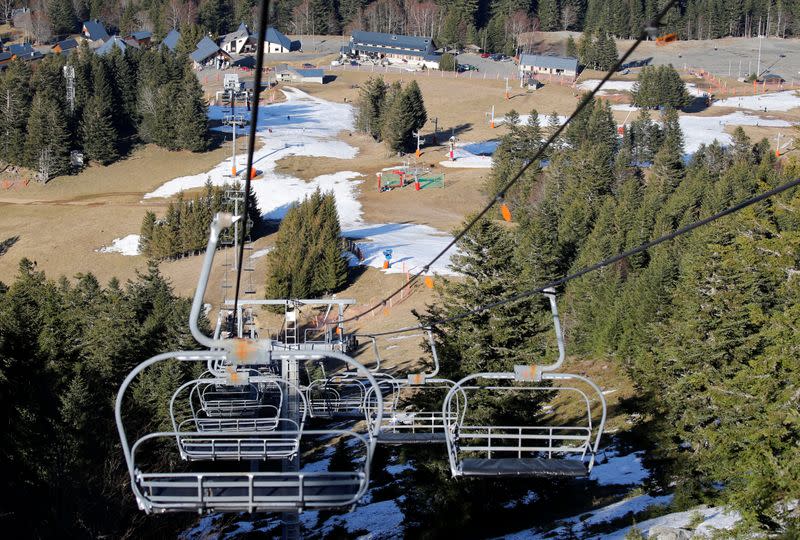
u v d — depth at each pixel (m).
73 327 48.00
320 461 45.22
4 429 35.84
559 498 35.12
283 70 192.75
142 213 104.94
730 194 71.94
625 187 84.81
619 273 57.44
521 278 39.91
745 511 24.72
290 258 78.19
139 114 141.62
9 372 38.31
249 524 40.47
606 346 51.84
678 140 116.38
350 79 193.75
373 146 142.75
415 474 34.91
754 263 34.59
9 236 98.75
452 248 88.62
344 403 28.73
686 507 30.67
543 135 118.19
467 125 156.38
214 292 82.62
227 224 10.16
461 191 114.50
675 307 43.81
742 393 28.56
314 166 129.75
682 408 33.44
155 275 64.75
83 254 93.88
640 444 38.38
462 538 33.56
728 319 33.25
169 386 41.31
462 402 34.72
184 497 12.52
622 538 28.94
